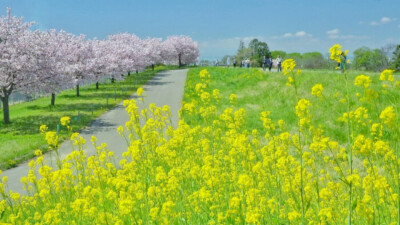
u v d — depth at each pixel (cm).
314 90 495
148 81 5597
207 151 999
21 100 5562
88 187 700
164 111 1143
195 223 629
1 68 2934
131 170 828
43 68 3238
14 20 3278
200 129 1224
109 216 628
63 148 2066
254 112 2264
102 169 904
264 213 575
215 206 602
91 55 5084
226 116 1071
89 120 2898
